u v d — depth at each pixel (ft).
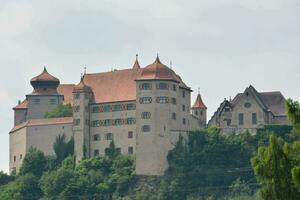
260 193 345.92
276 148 346.33
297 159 344.28
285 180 341.82
